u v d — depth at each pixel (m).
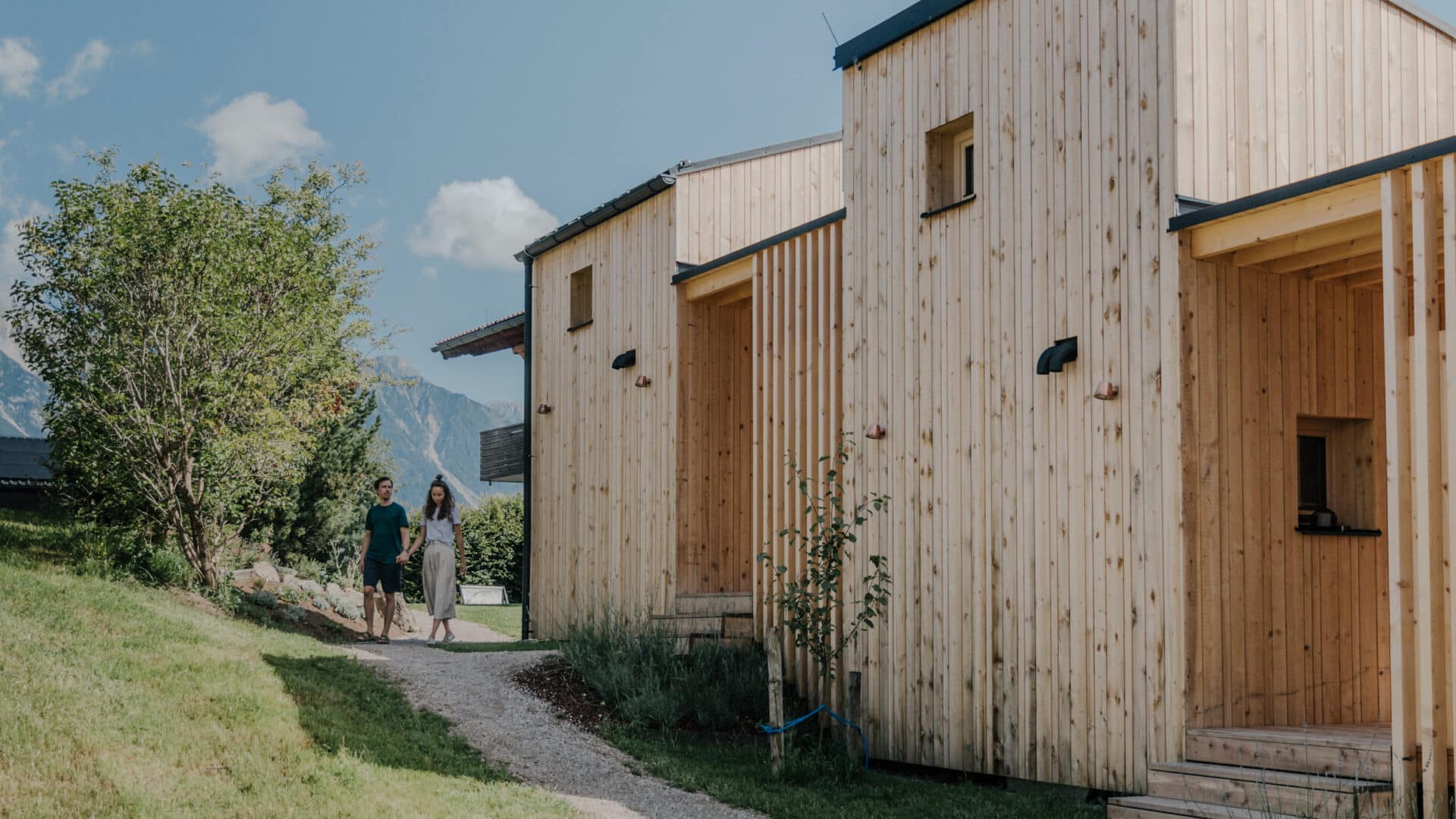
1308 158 7.93
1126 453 7.47
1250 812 6.08
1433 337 5.96
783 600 10.17
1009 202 8.48
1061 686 7.83
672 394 12.38
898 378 9.39
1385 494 7.97
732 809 7.07
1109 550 7.55
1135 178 7.54
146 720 6.74
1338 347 7.89
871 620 9.32
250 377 11.52
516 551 27.34
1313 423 8.01
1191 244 7.29
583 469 14.23
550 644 12.10
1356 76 8.29
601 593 13.57
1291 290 7.71
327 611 13.54
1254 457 7.43
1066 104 8.08
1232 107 7.61
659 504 12.49
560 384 14.98
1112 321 7.63
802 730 9.54
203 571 11.68
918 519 9.09
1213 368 7.30
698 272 12.11
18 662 7.12
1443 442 6.04
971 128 9.19
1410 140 8.55
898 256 9.47
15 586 8.96
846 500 9.84
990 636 8.37
